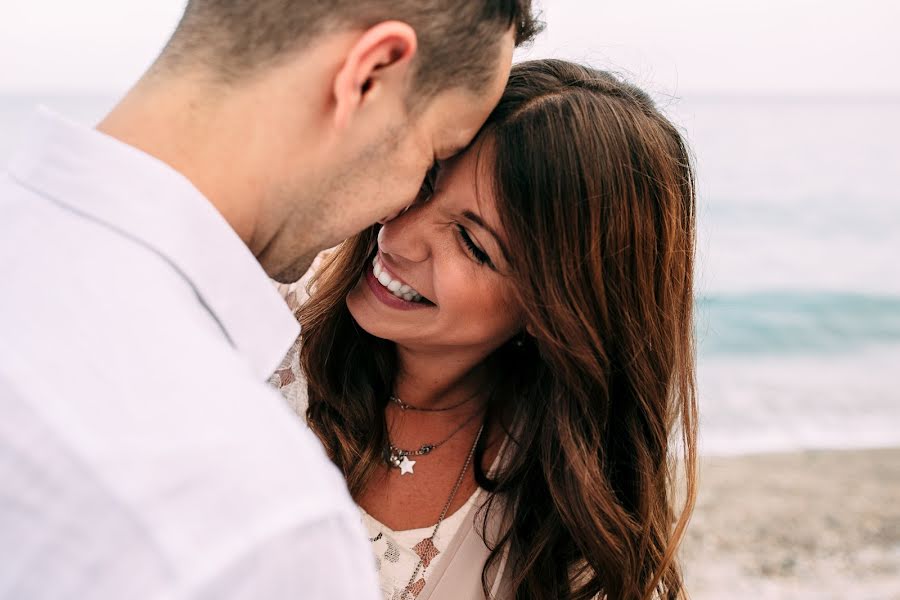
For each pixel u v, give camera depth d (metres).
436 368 1.62
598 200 1.41
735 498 6.44
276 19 0.86
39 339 0.71
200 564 0.63
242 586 0.64
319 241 1.03
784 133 26.67
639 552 1.68
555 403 1.58
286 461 0.71
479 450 1.65
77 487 0.64
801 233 16.27
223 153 0.89
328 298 1.63
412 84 0.97
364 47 0.88
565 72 1.50
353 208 1.01
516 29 1.05
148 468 0.65
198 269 0.84
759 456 7.46
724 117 31.23
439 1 0.92
